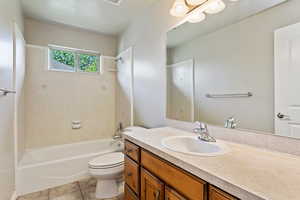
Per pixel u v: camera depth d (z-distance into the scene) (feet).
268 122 3.34
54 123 9.06
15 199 5.74
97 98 10.37
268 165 2.51
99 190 6.08
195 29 4.98
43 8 7.29
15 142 5.92
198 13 4.78
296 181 2.01
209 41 4.59
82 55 10.06
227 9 4.13
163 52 6.21
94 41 10.16
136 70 8.18
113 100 10.86
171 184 2.99
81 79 9.86
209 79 4.61
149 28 7.05
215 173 2.22
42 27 8.68
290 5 3.02
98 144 9.78
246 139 3.67
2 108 4.49
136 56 8.16
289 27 3.03
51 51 9.17
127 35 9.15
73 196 6.09
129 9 7.38
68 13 7.73
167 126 6.04
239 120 3.87
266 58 3.38
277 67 3.20
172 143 3.94
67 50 9.51
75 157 7.30
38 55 8.61
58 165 6.88
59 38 9.12
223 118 4.24
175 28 5.65
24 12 7.64
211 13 4.52
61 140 9.25
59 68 9.39
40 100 8.68
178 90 5.61
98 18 8.22
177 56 5.61
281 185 1.91
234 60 3.99
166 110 6.12
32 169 6.35
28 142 8.37
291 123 3.02
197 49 4.94
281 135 3.14
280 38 3.16
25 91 8.21
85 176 7.44
